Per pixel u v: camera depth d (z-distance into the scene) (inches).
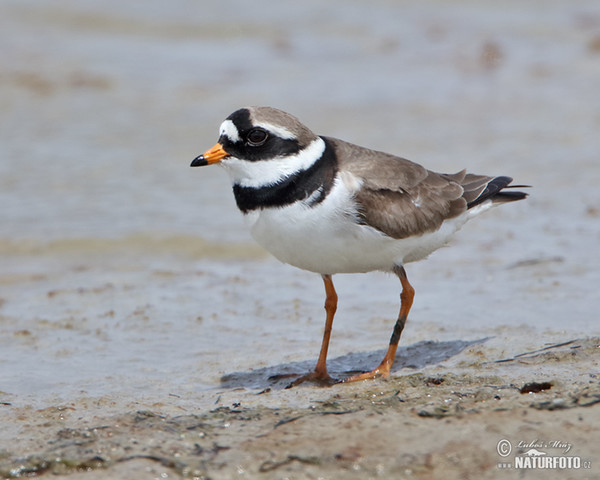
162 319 488.1
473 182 425.1
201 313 496.7
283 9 1362.0
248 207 371.9
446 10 1421.0
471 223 657.6
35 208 677.3
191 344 451.2
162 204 692.1
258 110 365.4
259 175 364.8
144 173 757.3
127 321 485.4
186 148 818.2
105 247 618.8
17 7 1234.0
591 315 467.5
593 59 1165.1
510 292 511.5
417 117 921.5
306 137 366.9
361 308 500.1
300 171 362.9
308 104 962.1
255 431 322.0
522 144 828.6
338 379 394.3
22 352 442.9
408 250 391.5
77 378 406.3
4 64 1034.7
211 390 388.2
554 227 637.3
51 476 293.6
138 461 298.2
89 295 529.7
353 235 369.4
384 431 310.0
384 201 374.6
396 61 1159.0
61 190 713.6
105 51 1127.6
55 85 986.1
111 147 815.1
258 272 575.8
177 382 399.9
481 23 1348.4
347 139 845.2
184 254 614.2
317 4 1400.1
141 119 896.3
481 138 848.3
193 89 1005.2
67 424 342.3
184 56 1142.3
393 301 510.6
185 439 315.9
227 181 749.9
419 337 446.9
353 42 1240.2
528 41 1259.8
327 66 1128.2
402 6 1432.1
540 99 991.0
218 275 567.8
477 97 1000.9
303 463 291.0
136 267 586.6
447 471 282.4
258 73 1085.1
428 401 341.4
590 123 895.1
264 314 494.6
